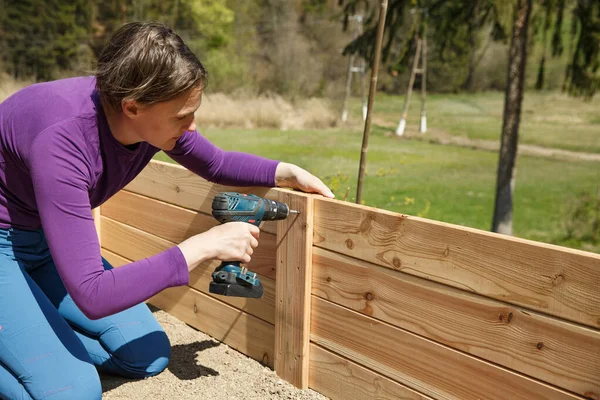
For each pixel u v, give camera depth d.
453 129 20.98
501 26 8.22
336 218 2.41
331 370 2.53
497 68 30.75
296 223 2.54
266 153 13.84
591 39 7.73
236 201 2.21
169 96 1.82
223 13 31.95
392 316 2.24
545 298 1.78
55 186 1.87
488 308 1.94
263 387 2.64
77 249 1.88
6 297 2.16
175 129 1.96
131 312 2.72
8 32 30.81
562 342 1.75
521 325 1.85
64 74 30.75
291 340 2.64
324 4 32.97
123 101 1.83
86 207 1.94
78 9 31.98
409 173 12.74
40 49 30.81
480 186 11.90
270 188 2.66
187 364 2.87
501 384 1.93
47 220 1.88
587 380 1.71
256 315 2.88
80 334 2.72
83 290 1.88
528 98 25.95
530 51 8.55
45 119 1.92
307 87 29.70
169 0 32.69
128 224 3.63
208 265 3.12
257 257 2.82
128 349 2.63
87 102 1.98
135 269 1.95
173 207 3.22
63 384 2.13
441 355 2.09
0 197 2.17
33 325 2.16
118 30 1.89
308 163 12.48
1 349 2.12
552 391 1.79
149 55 1.78
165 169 3.24
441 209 9.88
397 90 30.45
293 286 2.60
